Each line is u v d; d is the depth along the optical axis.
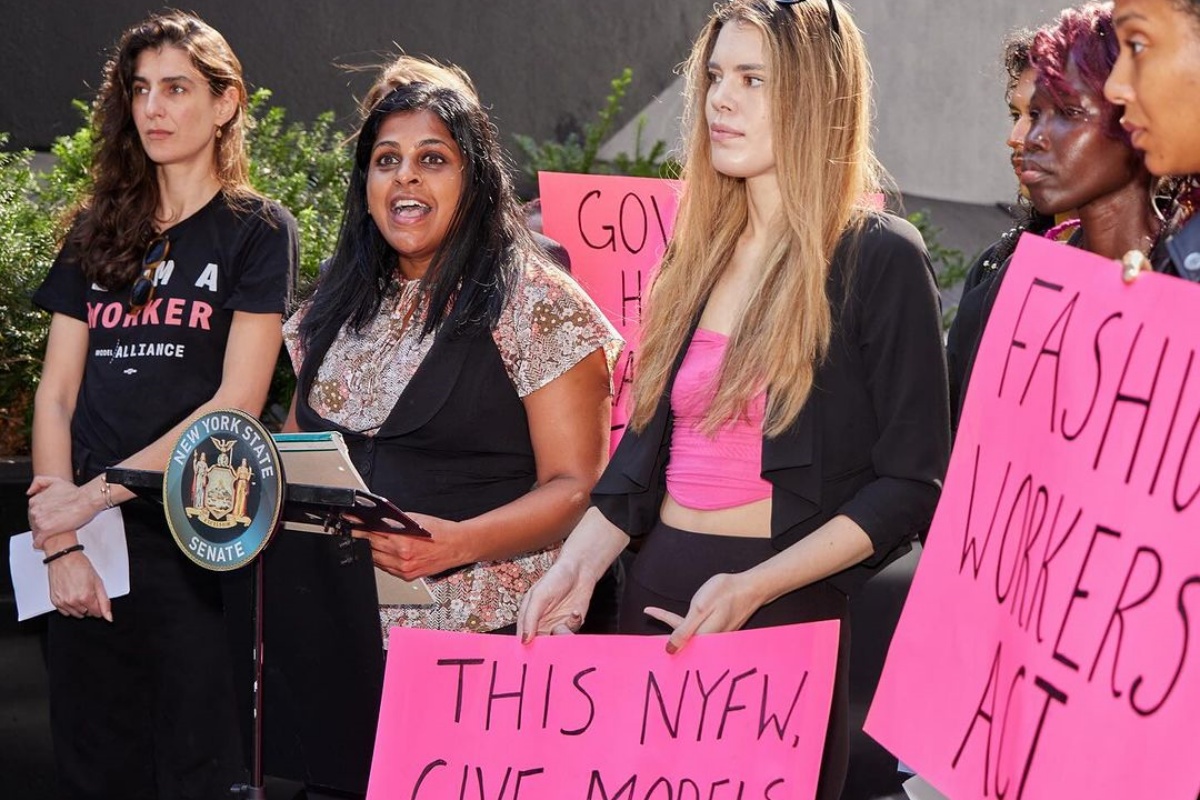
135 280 4.04
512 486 3.40
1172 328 2.09
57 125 7.46
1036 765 2.20
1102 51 2.70
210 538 2.84
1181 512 2.04
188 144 4.03
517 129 8.80
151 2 7.62
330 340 3.49
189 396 3.99
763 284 2.91
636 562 3.08
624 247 4.30
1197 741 1.97
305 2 8.02
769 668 2.74
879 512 2.78
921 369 2.83
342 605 3.02
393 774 2.84
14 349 4.87
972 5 10.39
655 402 3.06
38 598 4.07
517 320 3.31
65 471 4.05
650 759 2.78
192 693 4.04
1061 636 2.18
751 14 2.95
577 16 8.95
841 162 2.92
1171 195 2.76
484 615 3.35
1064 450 2.24
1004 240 3.77
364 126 3.47
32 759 4.55
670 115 9.34
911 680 2.51
